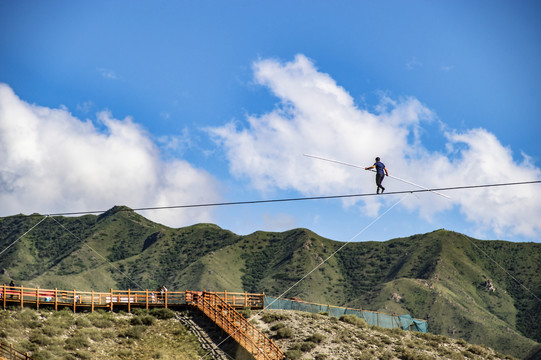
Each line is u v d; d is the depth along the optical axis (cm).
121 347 4666
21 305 4762
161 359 4516
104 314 5112
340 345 5291
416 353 5428
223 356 4838
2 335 4256
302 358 4959
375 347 5431
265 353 4916
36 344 4303
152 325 5144
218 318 5266
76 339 4522
